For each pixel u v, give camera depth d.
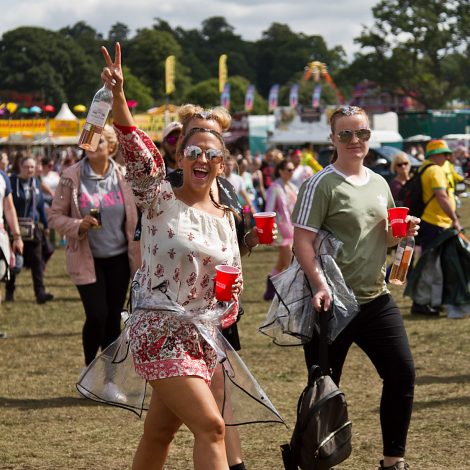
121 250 7.68
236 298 4.58
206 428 4.27
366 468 5.65
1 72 142.62
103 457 6.03
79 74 147.38
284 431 6.62
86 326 7.68
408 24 105.56
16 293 14.72
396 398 5.26
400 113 58.56
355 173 5.34
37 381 8.48
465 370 8.41
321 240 5.26
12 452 6.16
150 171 4.44
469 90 113.44
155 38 143.00
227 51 181.62
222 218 4.61
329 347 5.39
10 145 47.28
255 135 54.66
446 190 11.41
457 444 6.07
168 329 4.39
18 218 13.23
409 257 5.30
